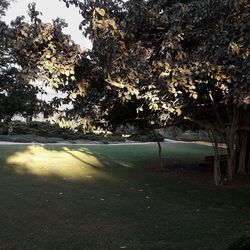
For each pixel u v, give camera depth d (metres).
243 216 7.41
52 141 25.59
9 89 8.24
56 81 6.26
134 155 19.27
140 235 6.14
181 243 5.75
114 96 7.70
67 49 6.09
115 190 9.88
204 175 12.73
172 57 7.53
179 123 12.00
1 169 12.97
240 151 12.85
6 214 7.24
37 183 10.62
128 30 6.11
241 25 6.63
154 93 6.98
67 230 6.36
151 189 10.12
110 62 5.86
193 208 8.02
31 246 5.56
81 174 12.59
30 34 6.00
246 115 11.80
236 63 6.61
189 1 9.38
